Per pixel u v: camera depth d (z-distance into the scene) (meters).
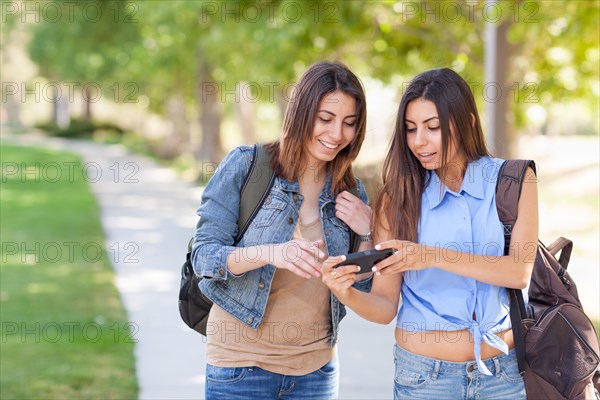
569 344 4.33
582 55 16.47
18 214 24.33
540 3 11.98
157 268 15.42
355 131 4.48
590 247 16.75
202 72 36.56
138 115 89.75
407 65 21.47
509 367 4.36
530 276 4.38
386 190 4.46
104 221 22.86
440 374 4.35
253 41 20.05
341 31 18.70
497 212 4.35
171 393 8.08
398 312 4.54
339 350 9.93
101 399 7.79
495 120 12.61
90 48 41.06
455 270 4.20
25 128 97.81
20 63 81.56
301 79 4.46
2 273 14.83
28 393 7.86
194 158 45.44
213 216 4.50
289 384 4.64
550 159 34.59
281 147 4.54
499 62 13.24
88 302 12.27
